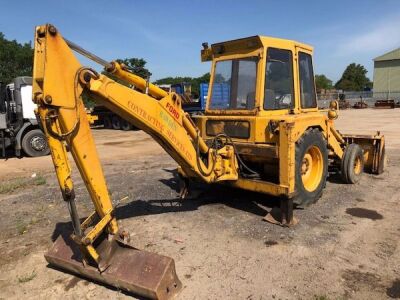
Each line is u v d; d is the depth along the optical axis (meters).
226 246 4.54
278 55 5.52
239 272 3.93
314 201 5.92
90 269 3.70
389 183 7.22
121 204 6.23
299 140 5.30
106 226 3.71
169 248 4.52
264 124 5.22
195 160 4.91
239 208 5.86
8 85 12.51
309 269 3.96
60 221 5.63
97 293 3.65
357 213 5.58
